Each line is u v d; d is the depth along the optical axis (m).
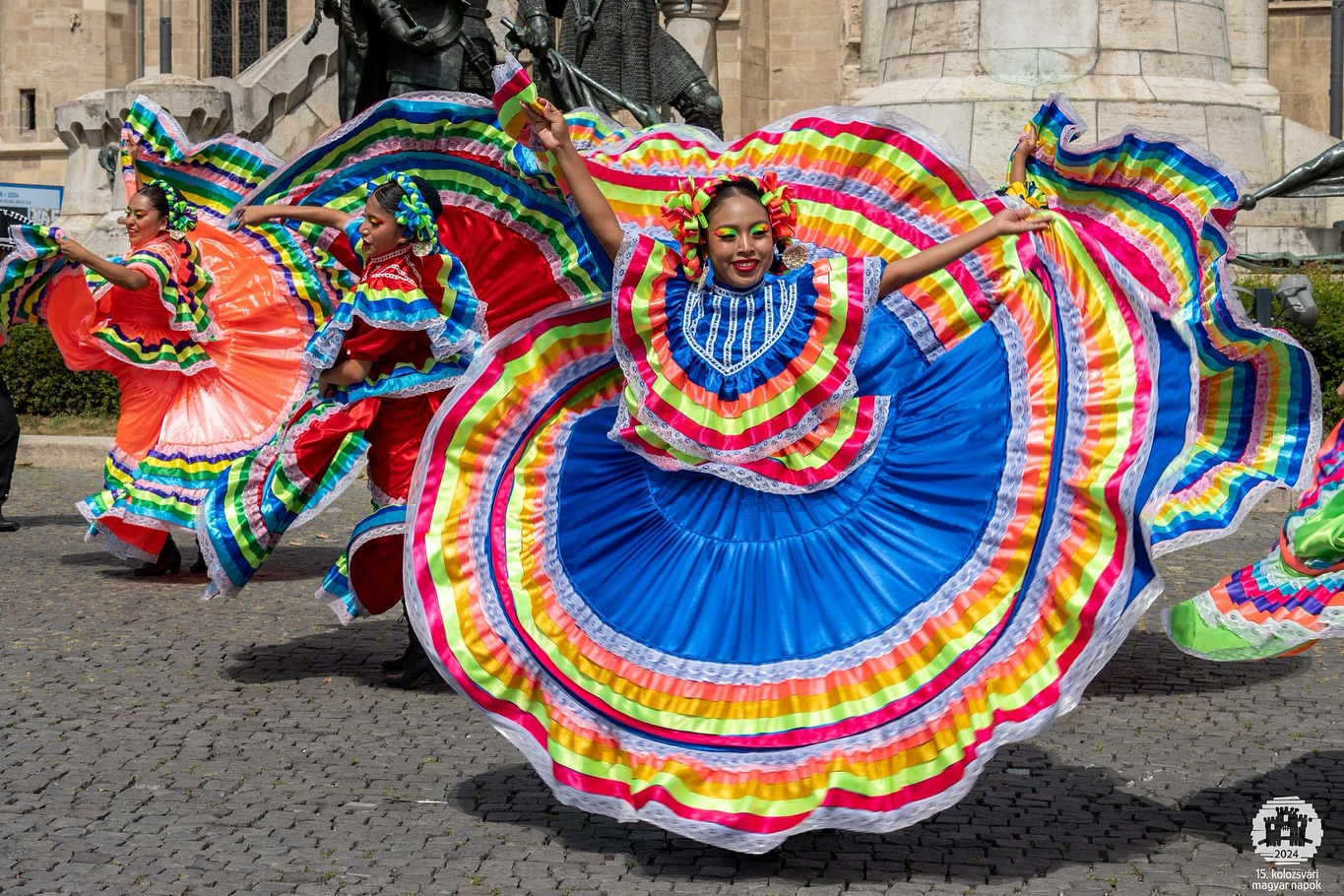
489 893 4.12
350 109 11.38
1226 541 9.37
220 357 8.16
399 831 4.60
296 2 31.09
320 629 7.31
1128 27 12.95
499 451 4.44
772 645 4.37
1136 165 5.39
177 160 8.23
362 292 5.87
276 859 4.37
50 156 31.25
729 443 4.30
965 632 4.33
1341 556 4.38
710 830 4.17
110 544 8.20
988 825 4.66
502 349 4.45
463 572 4.38
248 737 5.55
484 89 11.49
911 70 13.53
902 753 4.24
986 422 4.45
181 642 7.02
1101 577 4.23
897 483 4.46
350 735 5.61
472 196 5.99
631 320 4.29
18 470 12.94
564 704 4.34
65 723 5.71
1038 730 4.21
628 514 4.47
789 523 4.45
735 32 24.67
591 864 4.34
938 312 4.55
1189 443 4.31
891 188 4.81
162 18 27.95
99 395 14.45
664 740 4.30
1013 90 12.91
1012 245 4.52
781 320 4.29
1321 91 25.38
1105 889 4.14
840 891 4.13
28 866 4.29
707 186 4.25
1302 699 6.15
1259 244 14.30
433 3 11.18
